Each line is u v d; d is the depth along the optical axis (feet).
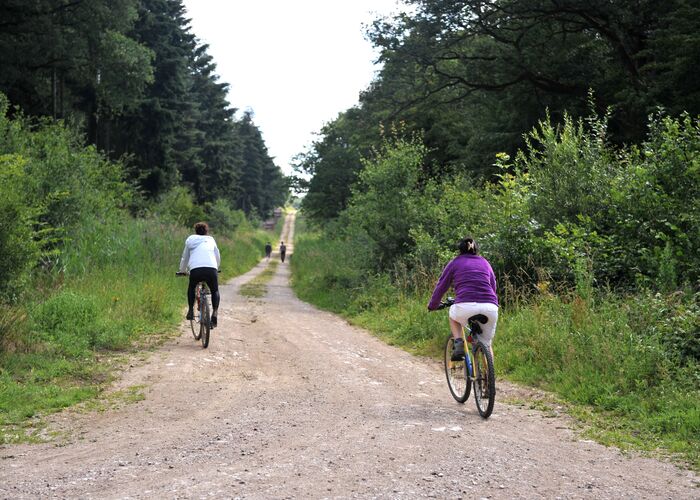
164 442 17.10
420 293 48.03
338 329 45.68
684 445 17.11
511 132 88.99
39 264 44.21
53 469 14.71
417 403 22.61
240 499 12.60
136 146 142.82
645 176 36.19
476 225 46.44
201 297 34.68
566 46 82.99
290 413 20.65
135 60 109.81
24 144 55.67
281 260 194.08
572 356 26.13
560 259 36.50
